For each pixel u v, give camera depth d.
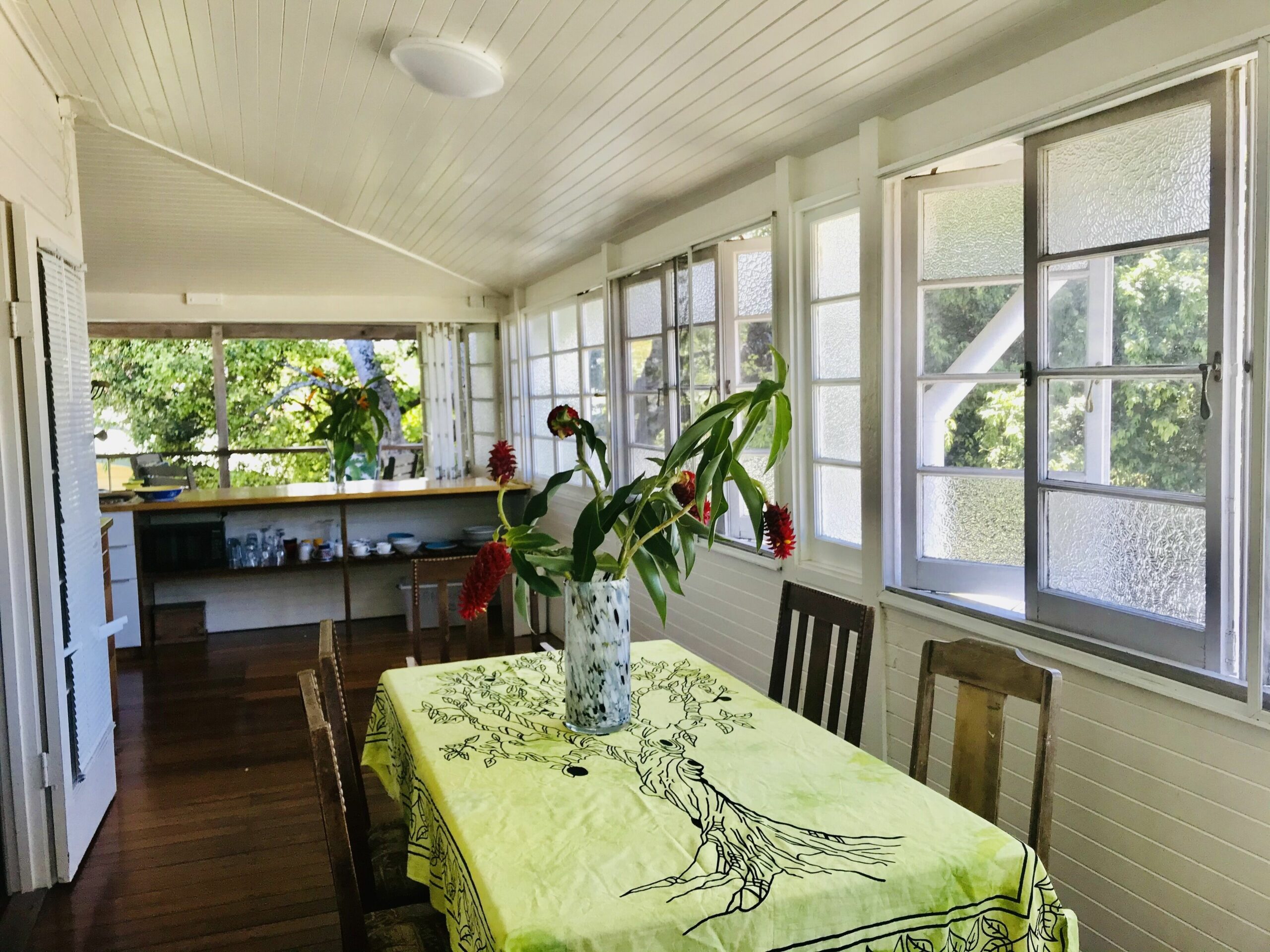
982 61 2.28
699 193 3.74
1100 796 2.11
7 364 2.67
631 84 2.90
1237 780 1.80
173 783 3.54
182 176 5.13
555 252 5.23
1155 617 2.02
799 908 1.27
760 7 2.29
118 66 3.37
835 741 1.87
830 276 3.12
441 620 2.96
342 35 2.95
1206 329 1.89
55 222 3.12
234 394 12.42
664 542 1.98
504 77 3.07
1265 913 1.75
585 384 5.30
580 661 1.92
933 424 2.75
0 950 2.44
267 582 6.03
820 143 2.99
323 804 1.44
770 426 3.60
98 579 3.30
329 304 6.90
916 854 1.38
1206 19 1.78
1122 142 2.03
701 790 1.62
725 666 3.80
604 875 1.32
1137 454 2.06
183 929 2.54
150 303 6.63
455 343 7.16
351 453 6.11
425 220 5.24
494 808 1.55
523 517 2.10
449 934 1.51
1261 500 1.69
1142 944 2.02
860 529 3.07
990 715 1.72
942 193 2.67
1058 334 2.23
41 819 2.77
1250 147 1.79
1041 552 2.31
